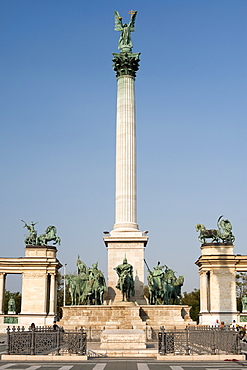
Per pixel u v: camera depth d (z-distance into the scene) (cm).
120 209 7294
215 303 10206
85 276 7194
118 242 7119
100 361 3566
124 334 4478
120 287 6450
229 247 10469
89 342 5275
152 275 6988
